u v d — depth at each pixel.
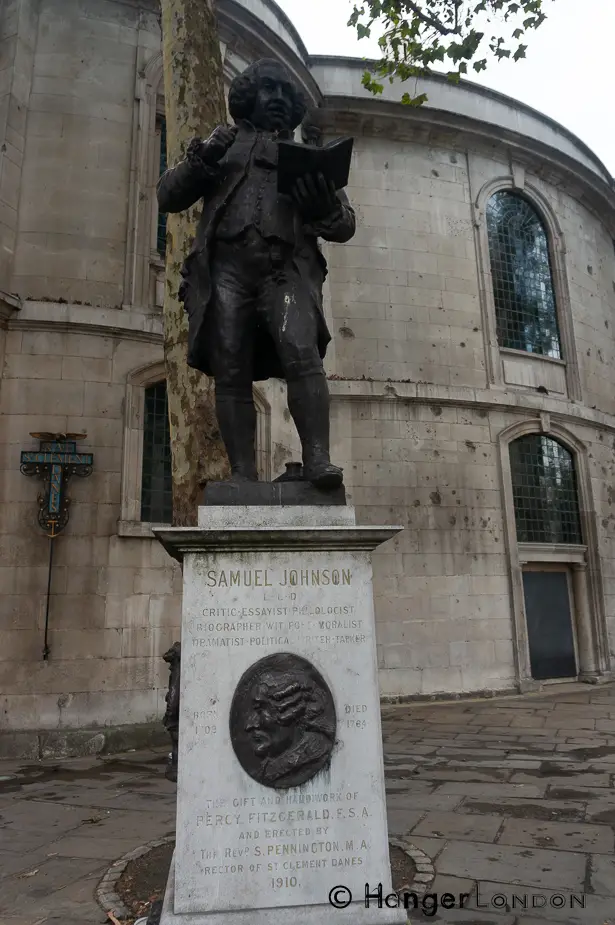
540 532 14.35
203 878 2.57
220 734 2.69
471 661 12.64
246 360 3.38
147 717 9.27
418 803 5.91
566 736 9.02
